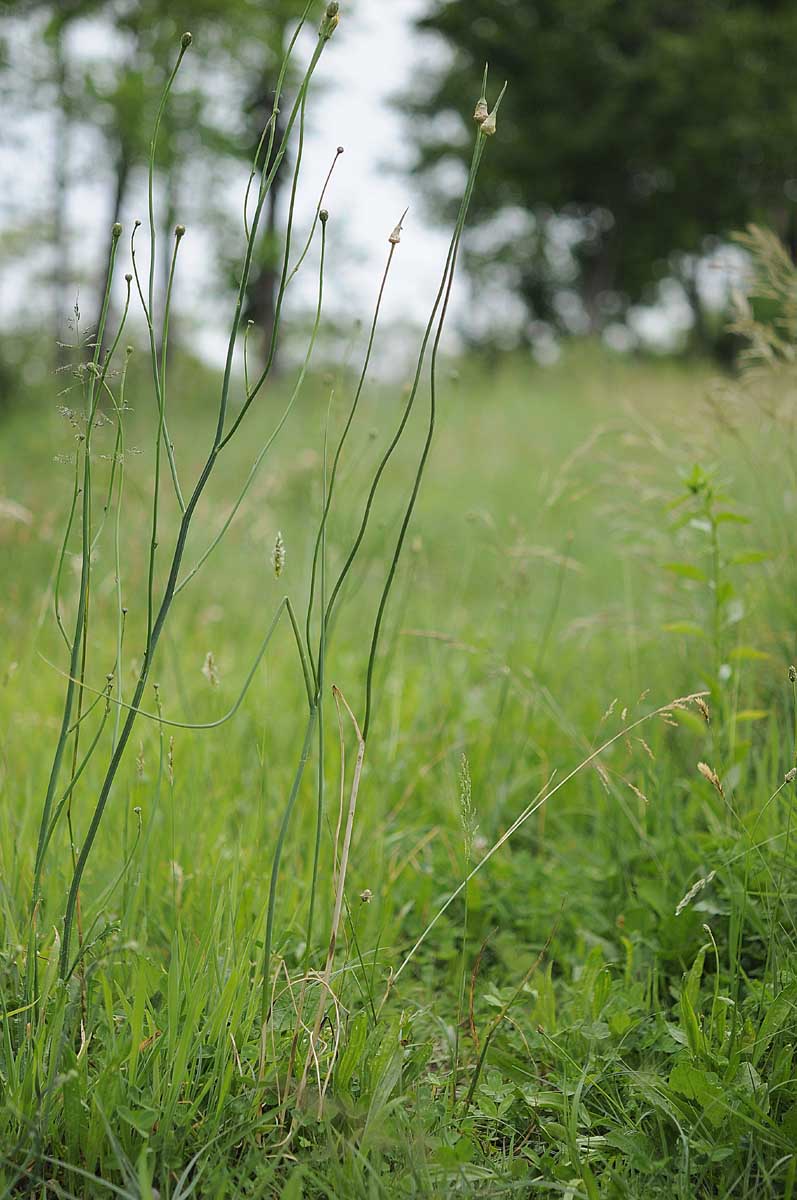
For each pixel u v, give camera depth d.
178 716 3.31
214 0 13.63
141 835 2.13
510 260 28.66
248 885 2.25
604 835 2.79
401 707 3.61
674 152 22.81
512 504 7.02
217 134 14.39
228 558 4.98
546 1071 1.95
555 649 4.06
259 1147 1.61
